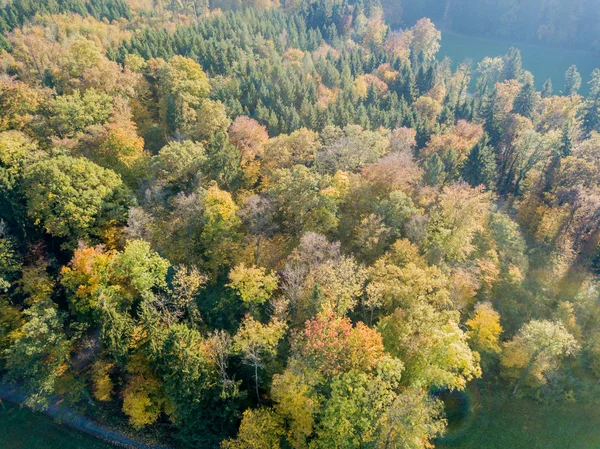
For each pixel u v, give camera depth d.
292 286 57.25
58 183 66.19
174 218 70.00
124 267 60.25
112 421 60.78
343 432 46.22
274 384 49.53
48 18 137.62
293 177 73.19
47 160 68.94
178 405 50.12
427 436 49.16
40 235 70.44
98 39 133.25
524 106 136.00
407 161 83.31
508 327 70.62
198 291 64.44
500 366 67.88
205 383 49.53
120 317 53.31
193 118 95.62
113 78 99.25
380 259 62.78
